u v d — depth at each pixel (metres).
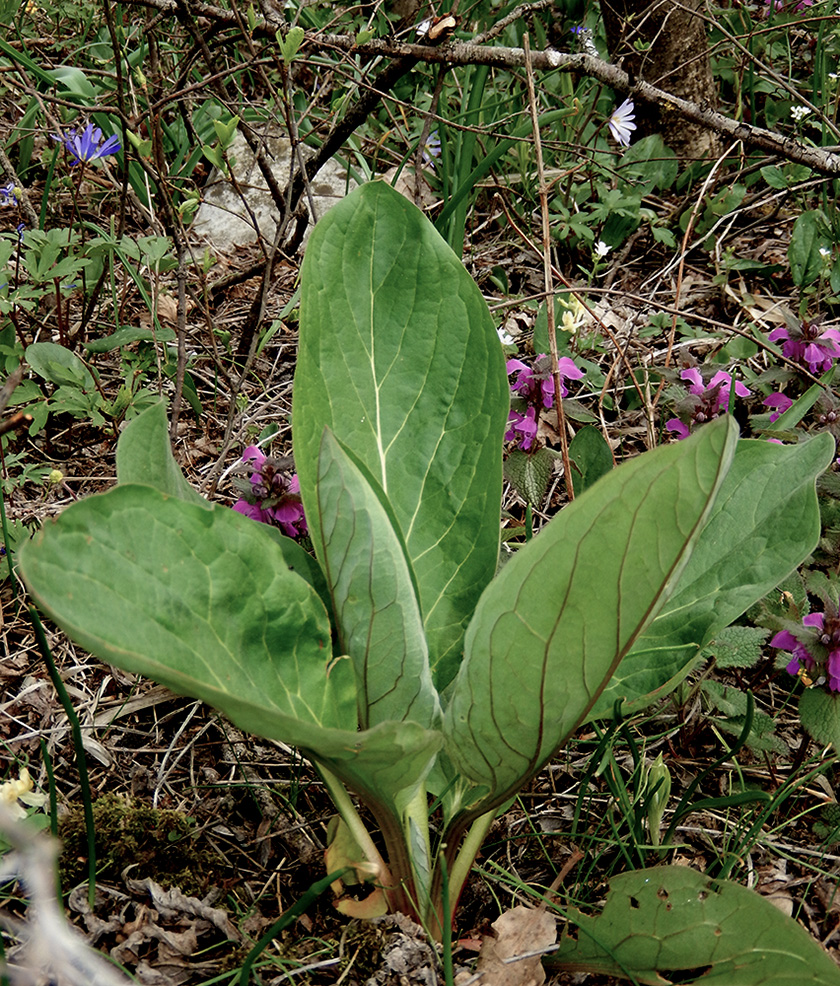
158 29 1.37
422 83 1.45
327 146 0.95
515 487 0.78
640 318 1.12
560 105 1.37
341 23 1.34
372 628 0.54
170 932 0.60
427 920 0.60
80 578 0.49
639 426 0.97
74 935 0.58
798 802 0.70
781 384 0.93
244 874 0.65
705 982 0.56
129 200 1.15
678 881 0.55
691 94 1.31
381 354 0.63
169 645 0.51
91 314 1.00
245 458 0.73
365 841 0.60
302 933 0.62
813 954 0.53
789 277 1.20
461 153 1.11
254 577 0.53
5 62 1.35
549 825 0.68
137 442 0.60
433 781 0.61
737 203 1.20
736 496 0.63
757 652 0.68
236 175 1.29
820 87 1.38
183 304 0.88
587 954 0.58
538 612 0.51
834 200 1.20
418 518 0.63
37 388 0.88
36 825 0.63
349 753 0.52
